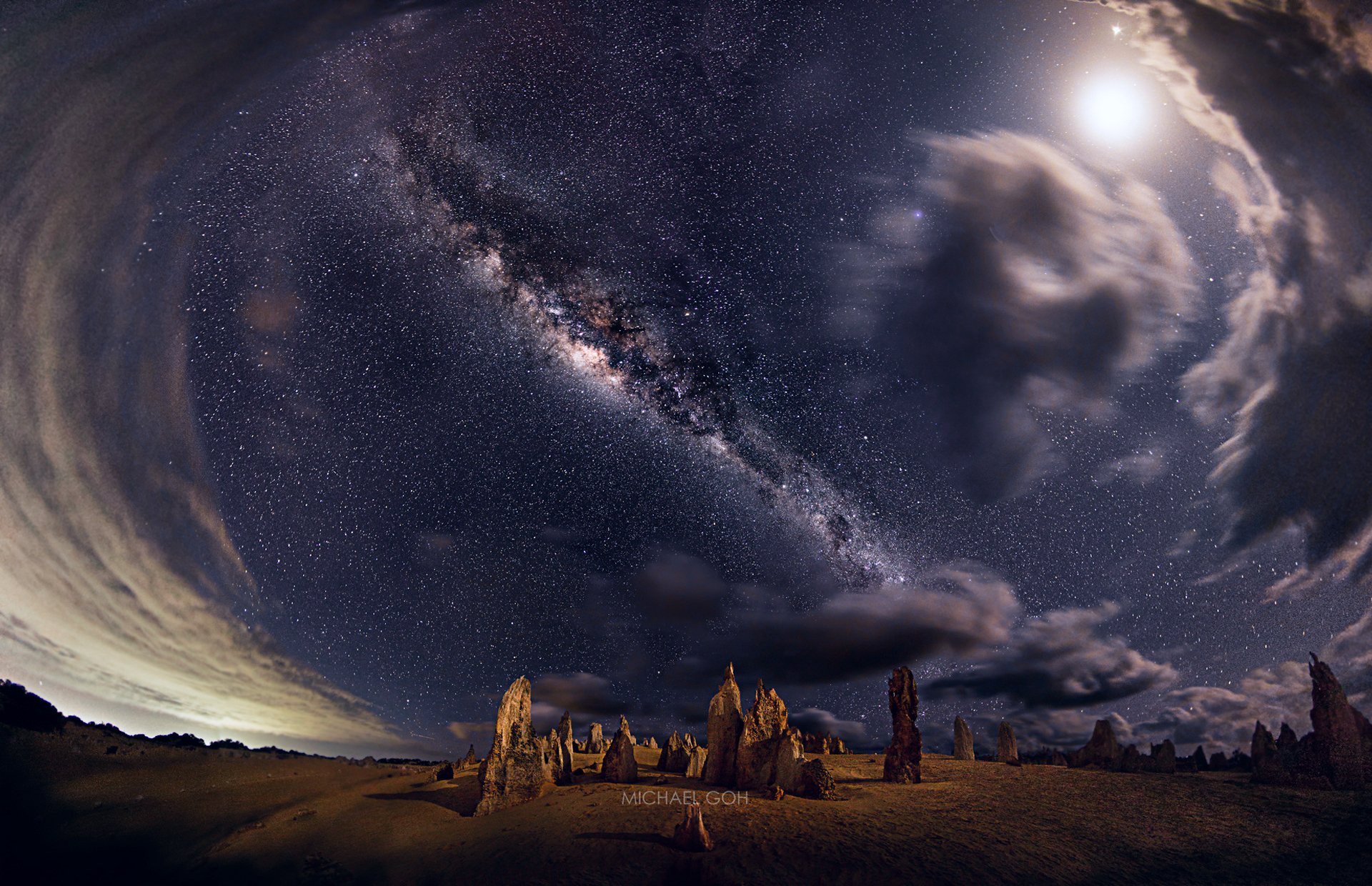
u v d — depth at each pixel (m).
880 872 26.34
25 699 46.56
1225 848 31.44
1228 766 51.75
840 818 31.42
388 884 26.62
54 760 41.66
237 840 31.81
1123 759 48.66
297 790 40.41
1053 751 58.34
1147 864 29.77
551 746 37.59
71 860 30.72
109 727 49.41
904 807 34.31
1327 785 39.81
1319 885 28.22
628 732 39.16
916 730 41.59
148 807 36.78
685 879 25.44
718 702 39.00
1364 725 43.97
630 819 30.39
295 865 28.95
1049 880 27.41
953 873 26.94
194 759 45.62
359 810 35.28
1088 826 33.50
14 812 35.00
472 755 46.09
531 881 25.39
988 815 34.12
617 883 25.05
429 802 35.91
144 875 29.25
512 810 32.78
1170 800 37.66
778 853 27.28
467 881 26.09
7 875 29.06
